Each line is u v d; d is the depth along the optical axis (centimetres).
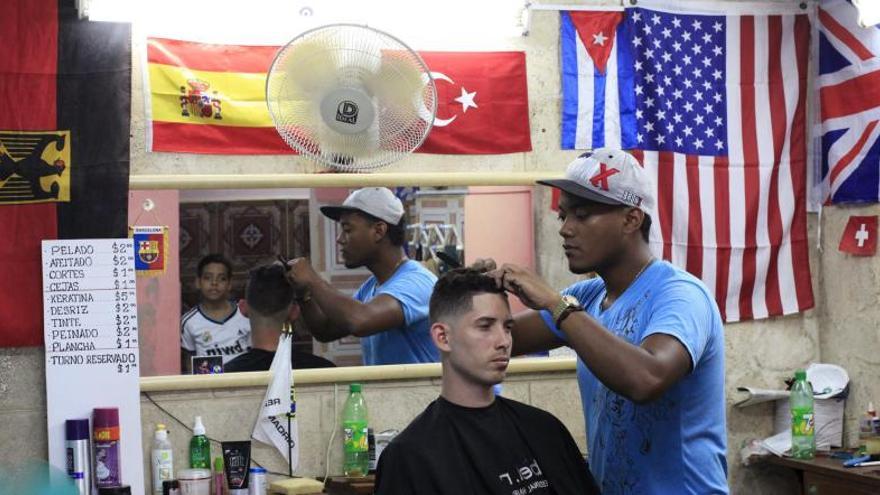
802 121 448
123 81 386
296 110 366
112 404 376
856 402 441
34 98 379
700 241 438
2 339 372
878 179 428
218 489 376
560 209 292
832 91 444
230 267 392
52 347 373
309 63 365
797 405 427
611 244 282
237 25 402
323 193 399
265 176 395
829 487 401
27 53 379
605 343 252
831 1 444
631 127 433
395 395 407
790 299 448
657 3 438
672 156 436
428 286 408
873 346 432
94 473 371
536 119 427
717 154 441
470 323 255
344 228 400
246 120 400
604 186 279
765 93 446
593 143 430
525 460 257
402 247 406
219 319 391
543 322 302
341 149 370
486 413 258
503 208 416
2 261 374
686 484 271
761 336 448
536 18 428
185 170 394
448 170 417
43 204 378
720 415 277
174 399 387
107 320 378
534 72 427
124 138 385
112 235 381
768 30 446
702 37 441
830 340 451
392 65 368
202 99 396
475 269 268
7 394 375
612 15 434
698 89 440
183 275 389
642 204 282
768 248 445
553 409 424
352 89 367
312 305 397
